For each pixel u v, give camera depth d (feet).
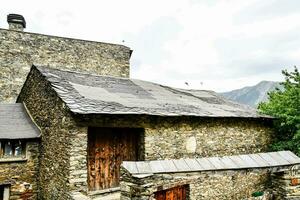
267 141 41.52
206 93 53.31
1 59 56.08
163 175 18.54
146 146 30.94
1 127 33.32
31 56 58.39
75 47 62.49
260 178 35.88
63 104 28.63
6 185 31.65
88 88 34.27
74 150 27.27
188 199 29.73
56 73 36.73
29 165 33.27
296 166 20.85
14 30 57.52
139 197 17.39
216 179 32.81
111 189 30.25
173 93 44.57
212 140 35.68
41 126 34.45
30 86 38.91
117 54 67.46
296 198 20.04
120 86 40.11
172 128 32.78
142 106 31.58
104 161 30.48
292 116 36.55
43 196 32.53
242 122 38.99
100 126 28.89
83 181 27.50
